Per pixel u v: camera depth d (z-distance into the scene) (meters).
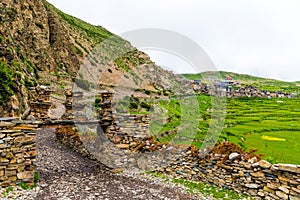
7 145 8.71
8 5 67.50
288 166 7.93
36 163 12.53
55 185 9.29
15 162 8.79
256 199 8.68
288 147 16.92
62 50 86.25
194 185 10.18
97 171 11.70
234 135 20.80
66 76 67.69
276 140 19.89
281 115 37.97
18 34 67.31
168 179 10.90
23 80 32.09
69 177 10.48
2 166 8.61
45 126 11.91
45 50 74.62
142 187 9.66
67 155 14.70
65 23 113.81
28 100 28.22
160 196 8.78
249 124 29.28
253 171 8.95
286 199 7.92
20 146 8.91
